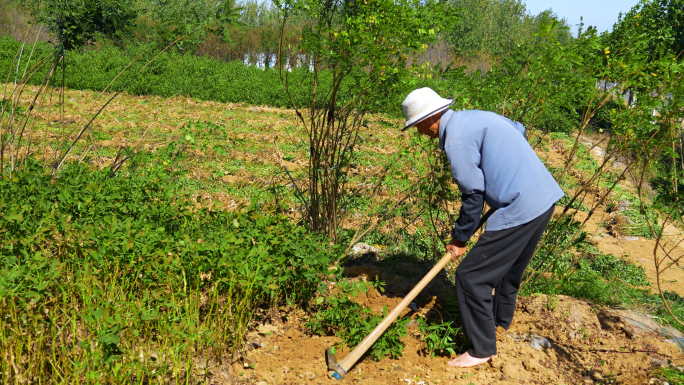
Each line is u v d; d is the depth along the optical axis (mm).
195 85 19125
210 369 3172
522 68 4543
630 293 5113
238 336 3377
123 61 19797
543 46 4309
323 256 3658
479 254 3242
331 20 4207
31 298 2859
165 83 18578
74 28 5250
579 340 3832
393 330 3469
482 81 4719
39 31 5414
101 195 3850
